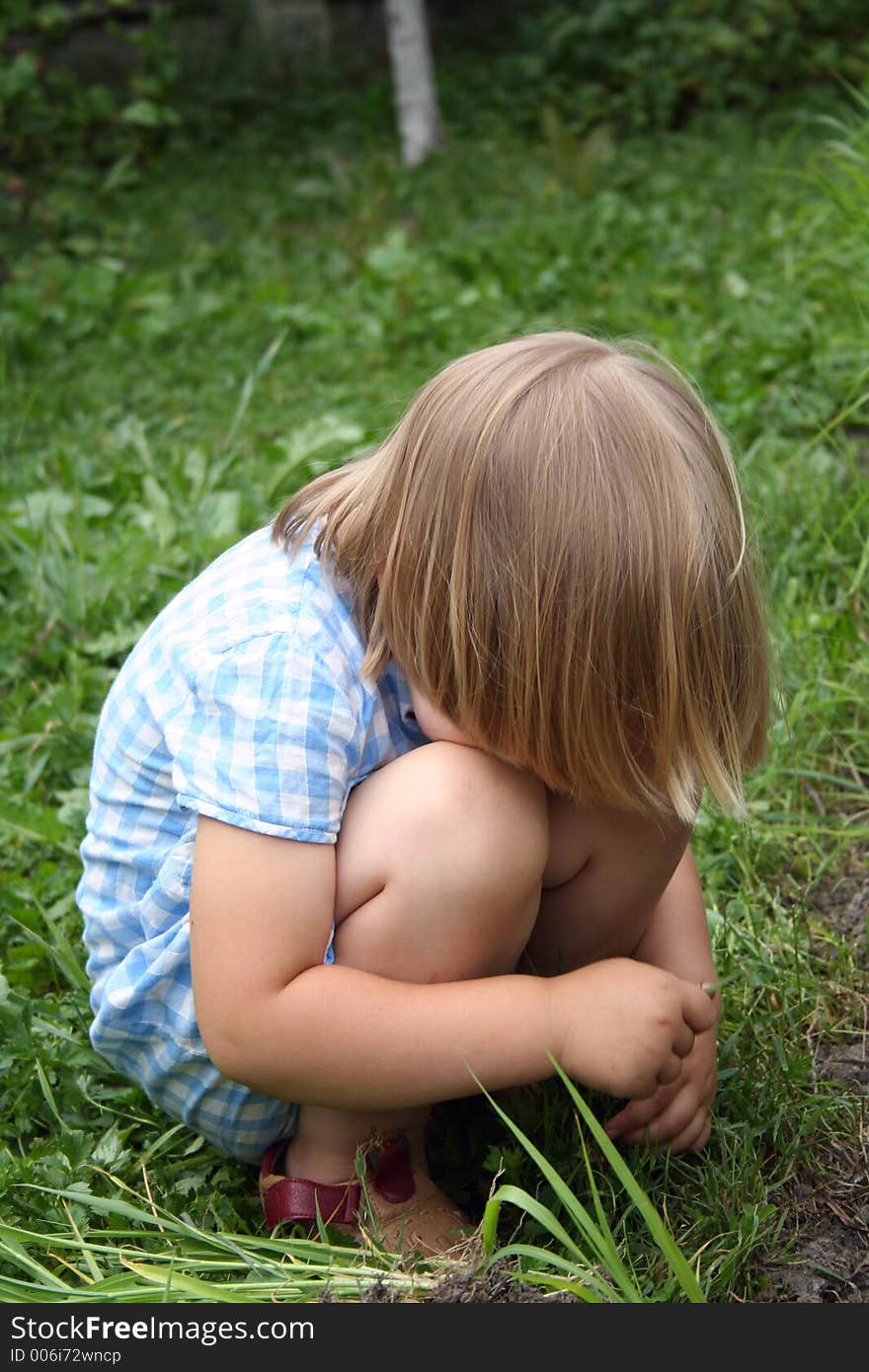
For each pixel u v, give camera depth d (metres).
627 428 1.25
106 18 7.47
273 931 1.29
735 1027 1.72
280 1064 1.30
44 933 1.92
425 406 1.33
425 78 6.84
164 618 1.45
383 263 4.83
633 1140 1.49
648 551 1.23
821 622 2.47
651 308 4.46
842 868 2.08
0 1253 1.38
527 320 4.41
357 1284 1.32
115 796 1.46
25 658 2.58
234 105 7.59
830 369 3.55
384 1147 1.45
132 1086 1.67
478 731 1.30
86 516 3.06
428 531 1.28
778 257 4.66
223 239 5.77
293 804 1.28
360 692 1.34
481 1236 1.39
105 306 4.81
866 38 7.72
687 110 7.54
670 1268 1.35
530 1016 1.31
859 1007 1.78
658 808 1.33
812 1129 1.56
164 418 3.93
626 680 1.25
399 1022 1.30
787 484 2.86
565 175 6.22
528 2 8.83
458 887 1.32
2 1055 1.64
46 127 6.83
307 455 3.03
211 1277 1.40
